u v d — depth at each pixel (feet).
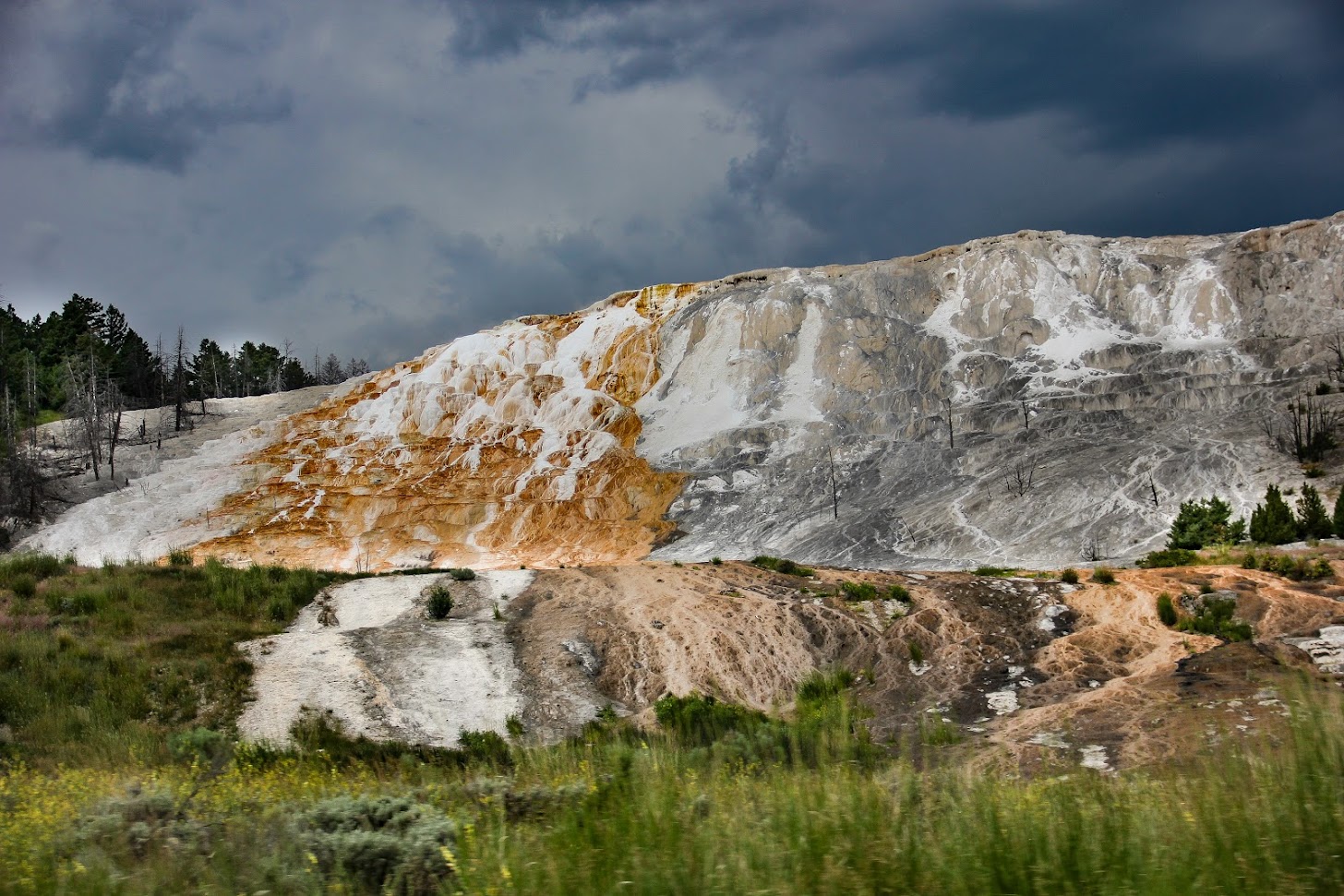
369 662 101.55
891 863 17.94
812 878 17.44
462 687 98.27
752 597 123.54
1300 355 262.47
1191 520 174.60
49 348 451.12
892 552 221.66
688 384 348.79
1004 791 24.23
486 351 388.57
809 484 276.82
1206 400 253.03
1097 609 114.42
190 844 22.16
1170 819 20.13
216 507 310.04
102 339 472.44
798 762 27.61
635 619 116.88
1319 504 166.20
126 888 19.53
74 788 33.83
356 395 386.11
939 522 228.22
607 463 310.65
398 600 126.31
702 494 287.69
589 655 107.86
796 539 245.86
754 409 325.01
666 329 376.68
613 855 18.69
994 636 109.50
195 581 122.72
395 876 20.49
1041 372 296.51
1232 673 83.76
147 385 469.16
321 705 90.48
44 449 355.15
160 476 331.36
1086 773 26.66
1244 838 18.25
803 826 19.72
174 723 83.87
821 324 347.15
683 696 98.48
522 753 36.58
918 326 340.18
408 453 340.39
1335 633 96.07
